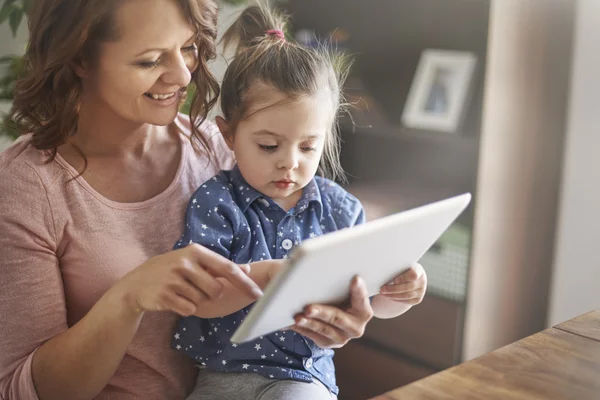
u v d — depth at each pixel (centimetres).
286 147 117
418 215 87
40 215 110
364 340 237
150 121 113
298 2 264
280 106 115
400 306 125
